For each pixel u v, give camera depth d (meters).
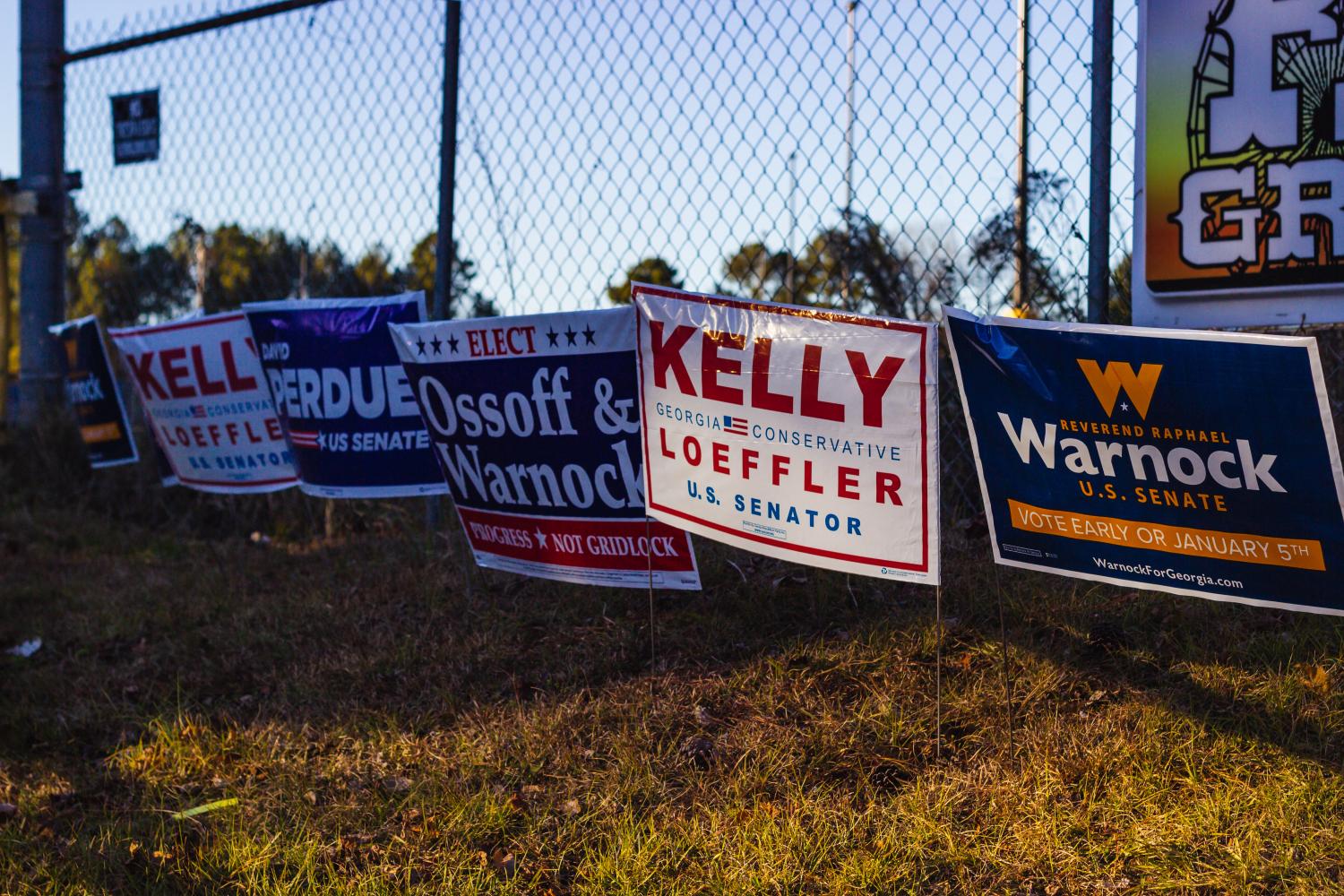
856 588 3.92
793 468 3.14
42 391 6.64
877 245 4.50
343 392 4.20
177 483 4.92
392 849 2.95
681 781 3.13
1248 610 3.48
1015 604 3.62
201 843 3.04
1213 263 3.46
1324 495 2.67
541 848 2.91
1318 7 3.28
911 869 2.69
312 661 4.03
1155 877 2.59
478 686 3.73
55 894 2.87
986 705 3.24
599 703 3.49
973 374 3.01
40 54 6.45
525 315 3.53
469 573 4.41
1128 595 3.62
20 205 6.51
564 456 3.58
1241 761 2.92
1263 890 2.51
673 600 4.04
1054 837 2.74
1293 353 2.62
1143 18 3.50
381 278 5.36
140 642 4.45
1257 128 3.38
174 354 4.69
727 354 3.20
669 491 3.38
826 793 3.02
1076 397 2.89
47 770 3.55
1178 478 2.82
